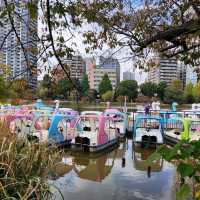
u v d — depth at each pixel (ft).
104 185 35.37
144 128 62.59
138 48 16.28
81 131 56.29
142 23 17.75
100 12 16.74
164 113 73.92
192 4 15.10
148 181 37.04
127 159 51.47
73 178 37.76
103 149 56.65
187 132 52.13
